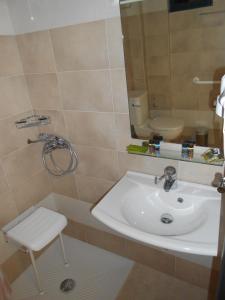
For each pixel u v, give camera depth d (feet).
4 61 4.70
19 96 5.10
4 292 4.52
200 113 3.78
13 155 5.21
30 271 5.98
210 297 4.70
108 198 4.05
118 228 3.39
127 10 3.58
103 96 4.40
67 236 6.97
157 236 3.18
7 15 4.59
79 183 5.75
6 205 5.24
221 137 3.74
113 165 5.00
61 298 5.31
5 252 5.45
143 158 4.55
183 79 3.70
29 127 5.43
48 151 5.48
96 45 4.03
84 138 5.07
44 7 4.21
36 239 4.95
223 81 2.22
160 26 3.51
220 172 3.92
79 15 3.96
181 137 4.05
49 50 4.54
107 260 6.13
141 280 5.53
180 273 5.37
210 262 4.77
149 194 4.31
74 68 4.44
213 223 3.34
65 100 4.88
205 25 3.27
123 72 4.01
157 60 3.74
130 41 3.76
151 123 4.20
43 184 6.08
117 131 4.58
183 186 4.20
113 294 5.28
